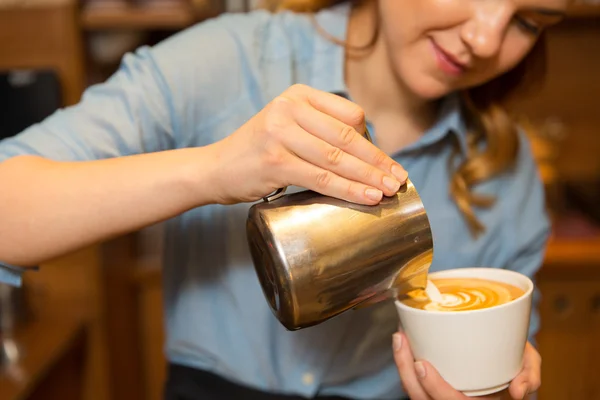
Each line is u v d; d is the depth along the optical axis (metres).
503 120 0.98
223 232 0.89
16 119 1.49
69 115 0.74
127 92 0.77
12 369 1.33
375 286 0.64
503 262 1.02
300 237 0.60
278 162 0.60
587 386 1.82
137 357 1.85
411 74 0.81
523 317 0.64
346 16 0.93
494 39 0.72
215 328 0.92
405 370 0.70
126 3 1.55
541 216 1.05
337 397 0.95
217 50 0.86
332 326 0.89
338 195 0.61
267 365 0.91
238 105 0.87
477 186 1.00
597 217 1.87
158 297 1.85
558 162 2.17
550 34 2.07
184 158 0.65
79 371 1.62
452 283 0.74
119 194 0.64
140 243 1.85
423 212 0.63
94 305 1.59
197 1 1.62
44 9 1.47
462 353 0.64
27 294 1.56
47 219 0.64
